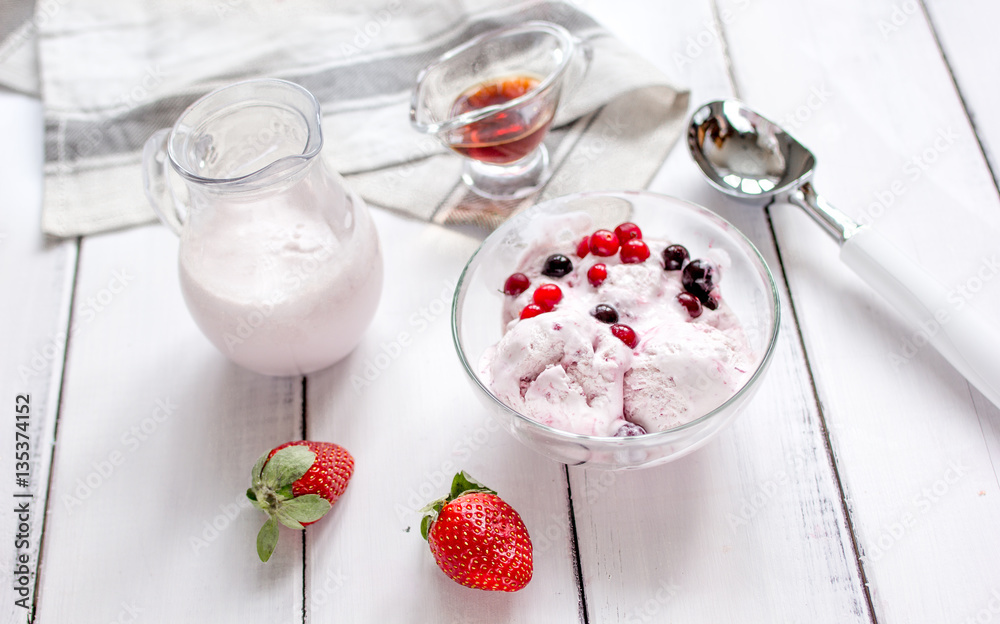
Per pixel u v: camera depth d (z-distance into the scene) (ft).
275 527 1.62
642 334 1.69
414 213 2.01
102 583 1.66
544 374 1.62
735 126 2.00
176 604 1.64
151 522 1.71
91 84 2.18
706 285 1.72
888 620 1.56
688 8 2.27
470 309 1.73
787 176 1.94
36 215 2.04
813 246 1.90
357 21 2.27
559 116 2.09
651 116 2.08
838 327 1.80
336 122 2.12
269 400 1.81
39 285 1.96
